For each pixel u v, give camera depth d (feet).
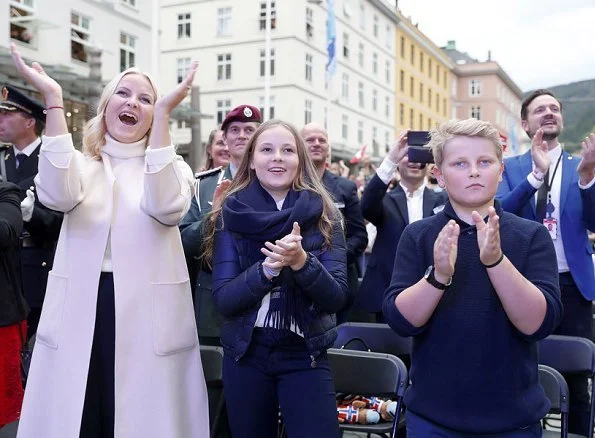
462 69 181.37
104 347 7.54
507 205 10.88
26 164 12.45
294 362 7.68
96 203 7.67
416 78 142.10
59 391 7.34
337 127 101.71
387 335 11.05
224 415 10.39
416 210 13.52
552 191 11.35
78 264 7.52
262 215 7.71
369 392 9.25
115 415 7.32
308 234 7.93
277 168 8.05
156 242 7.72
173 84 94.17
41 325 7.67
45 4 46.50
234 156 11.48
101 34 53.42
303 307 7.61
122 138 8.00
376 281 13.28
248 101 90.07
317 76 94.32
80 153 8.01
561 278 11.04
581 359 9.50
